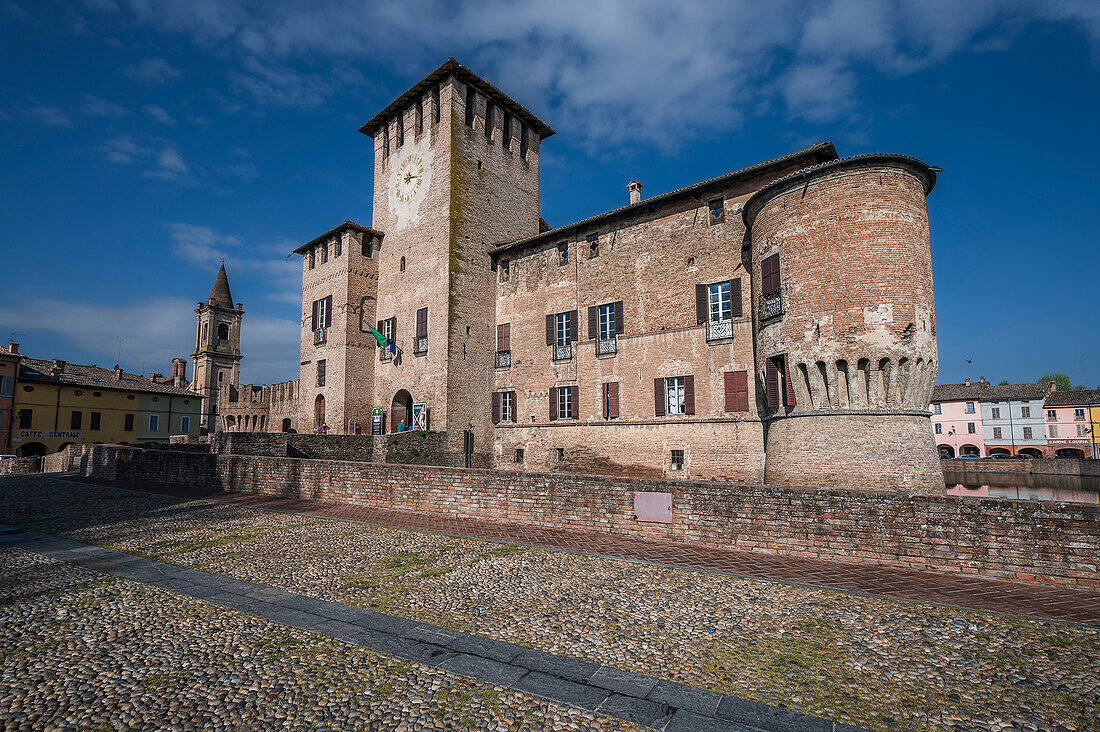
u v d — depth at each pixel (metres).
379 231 36.81
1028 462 40.75
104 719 4.67
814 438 17.41
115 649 6.12
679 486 11.80
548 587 8.57
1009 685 5.42
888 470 16.08
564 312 30.22
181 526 13.72
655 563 10.02
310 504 17.34
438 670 5.64
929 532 9.45
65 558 10.31
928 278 17.30
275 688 5.22
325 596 8.06
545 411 30.42
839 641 6.48
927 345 16.72
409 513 15.62
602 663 5.84
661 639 6.50
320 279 37.88
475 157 33.81
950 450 67.19
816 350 17.42
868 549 9.88
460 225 32.34
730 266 24.03
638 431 26.41
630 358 27.16
